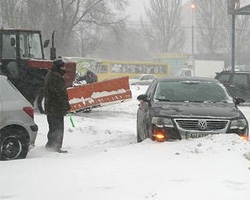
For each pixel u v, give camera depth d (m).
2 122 9.88
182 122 10.05
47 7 59.28
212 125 10.08
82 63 59.62
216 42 84.50
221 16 84.00
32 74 19.28
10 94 10.20
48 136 11.10
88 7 64.94
